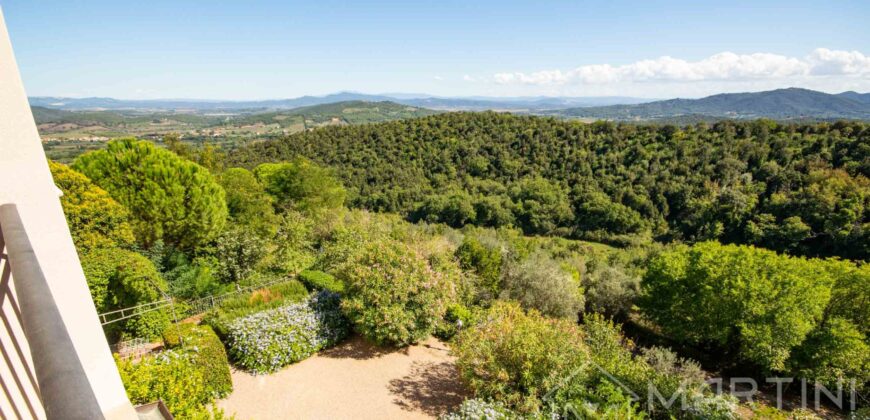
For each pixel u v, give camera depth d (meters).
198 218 12.09
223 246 11.56
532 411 5.82
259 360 7.41
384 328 8.18
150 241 11.57
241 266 11.66
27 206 1.91
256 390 6.94
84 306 2.22
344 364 7.99
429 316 8.70
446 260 11.42
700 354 13.46
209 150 24.95
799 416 7.16
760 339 10.56
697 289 12.66
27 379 1.90
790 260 12.33
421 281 8.85
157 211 11.20
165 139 23.38
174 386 5.05
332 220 17.22
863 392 9.60
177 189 11.52
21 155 1.88
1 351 1.75
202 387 5.71
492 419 5.57
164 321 8.12
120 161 11.23
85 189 9.48
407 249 9.44
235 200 17.58
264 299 9.28
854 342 10.12
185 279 10.27
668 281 13.44
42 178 1.97
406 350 8.74
